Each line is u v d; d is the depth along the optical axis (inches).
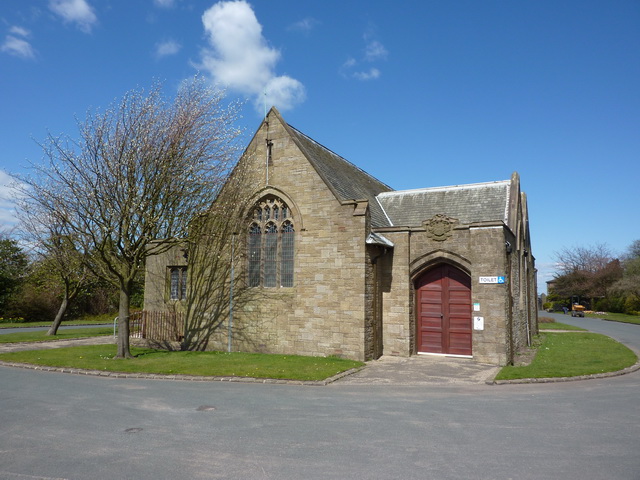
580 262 3110.2
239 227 749.3
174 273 844.6
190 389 459.2
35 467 246.4
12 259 1633.9
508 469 238.5
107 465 248.7
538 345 876.0
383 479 226.8
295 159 717.9
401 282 692.7
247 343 726.5
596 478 225.8
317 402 398.0
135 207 641.0
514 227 758.5
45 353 712.4
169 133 670.5
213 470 240.5
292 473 235.8
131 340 827.4
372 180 1055.0
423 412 360.5
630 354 713.6
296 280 698.2
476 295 632.4
